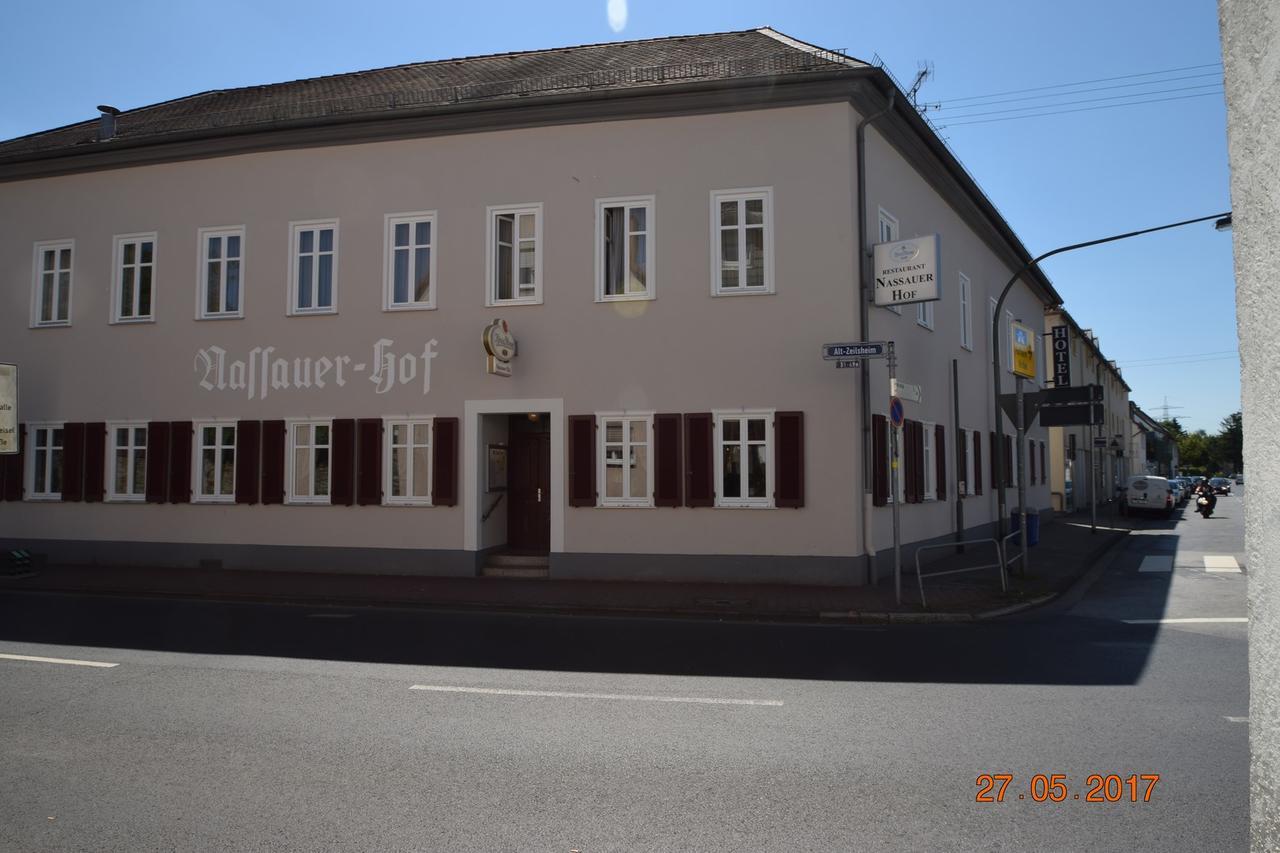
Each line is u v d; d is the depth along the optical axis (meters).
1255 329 1.61
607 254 15.45
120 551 17.20
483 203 15.88
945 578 15.28
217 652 9.42
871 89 14.71
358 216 16.44
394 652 9.47
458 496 15.74
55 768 5.55
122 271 17.73
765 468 14.59
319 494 16.45
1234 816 4.76
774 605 12.55
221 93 22.09
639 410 15.05
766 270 14.73
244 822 4.65
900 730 6.43
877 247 14.80
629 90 14.98
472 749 5.95
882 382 15.41
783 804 4.92
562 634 10.69
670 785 5.23
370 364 16.23
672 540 14.76
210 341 17.05
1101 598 13.73
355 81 20.59
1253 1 1.63
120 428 17.55
